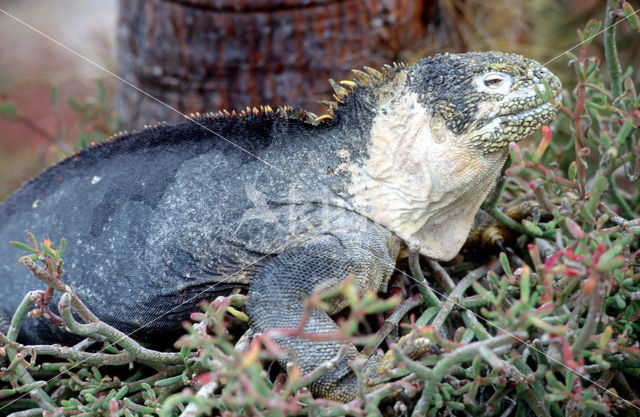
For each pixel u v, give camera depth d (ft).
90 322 17.75
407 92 20.24
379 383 17.38
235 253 20.22
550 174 17.22
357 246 19.45
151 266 20.56
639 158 20.18
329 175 20.30
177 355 18.76
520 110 19.52
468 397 16.51
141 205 21.09
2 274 22.43
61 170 23.31
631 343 17.69
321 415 15.21
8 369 18.11
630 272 17.66
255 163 20.61
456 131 19.72
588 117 21.67
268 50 32.32
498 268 22.13
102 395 19.10
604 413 17.47
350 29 32.27
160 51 33.55
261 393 13.14
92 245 21.25
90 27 63.05
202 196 20.58
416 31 34.45
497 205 22.20
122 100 36.86
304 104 33.01
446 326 20.77
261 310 18.70
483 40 35.27
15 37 62.39
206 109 33.68
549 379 15.38
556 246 21.75
